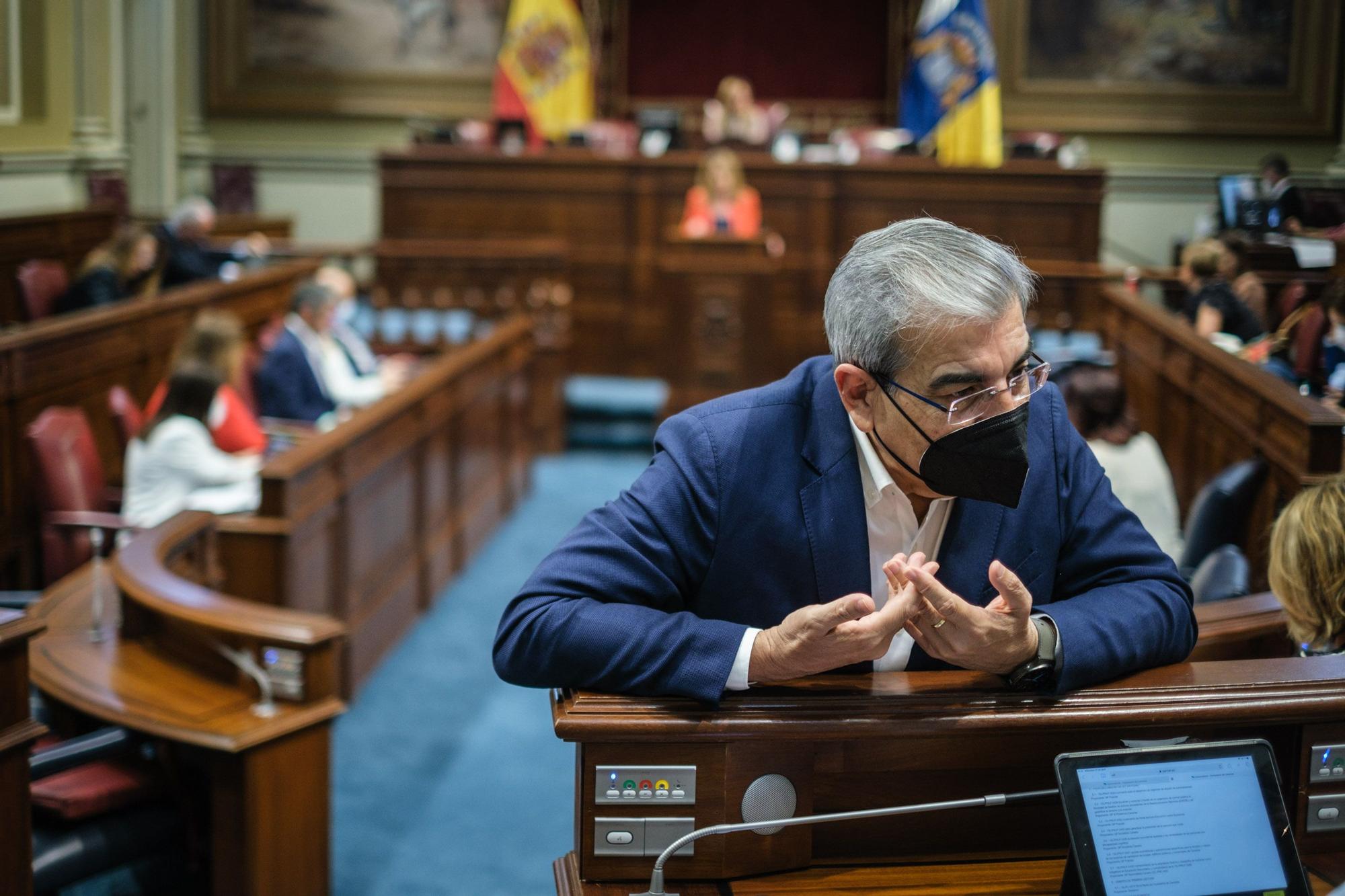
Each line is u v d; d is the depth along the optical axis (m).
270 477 4.27
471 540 6.78
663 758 1.58
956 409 1.50
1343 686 1.68
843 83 12.78
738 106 10.36
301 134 12.68
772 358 8.66
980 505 1.70
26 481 5.30
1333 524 2.06
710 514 1.65
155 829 3.00
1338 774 1.69
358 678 5.04
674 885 1.60
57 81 9.81
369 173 12.70
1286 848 1.48
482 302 8.68
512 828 4.00
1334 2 11.38
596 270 9.61
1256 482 3.93
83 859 2.87
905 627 1.58
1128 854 1.43
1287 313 5.27
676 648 1.56
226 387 5.36
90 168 10.15
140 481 4.89
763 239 8.47
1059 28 11.80
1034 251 9.24
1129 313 6.18
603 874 1.61
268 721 2.98
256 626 3.07
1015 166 9.16
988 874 1.65
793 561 1.66
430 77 12.49
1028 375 1.54
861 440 1.66
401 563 5.62
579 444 9.17
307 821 3.11
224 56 12.52
